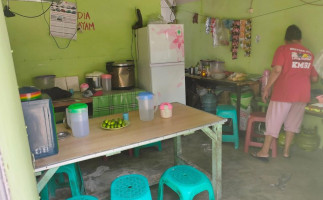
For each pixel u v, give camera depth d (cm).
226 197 233
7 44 88
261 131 344
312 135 314
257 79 378
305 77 276
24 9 326
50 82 336
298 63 271
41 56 345
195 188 188
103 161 319
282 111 281
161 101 378
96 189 255
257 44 401
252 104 379
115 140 175
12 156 74
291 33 280
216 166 221
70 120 188
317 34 313
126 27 393
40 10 334
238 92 362
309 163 291
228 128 376
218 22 449
